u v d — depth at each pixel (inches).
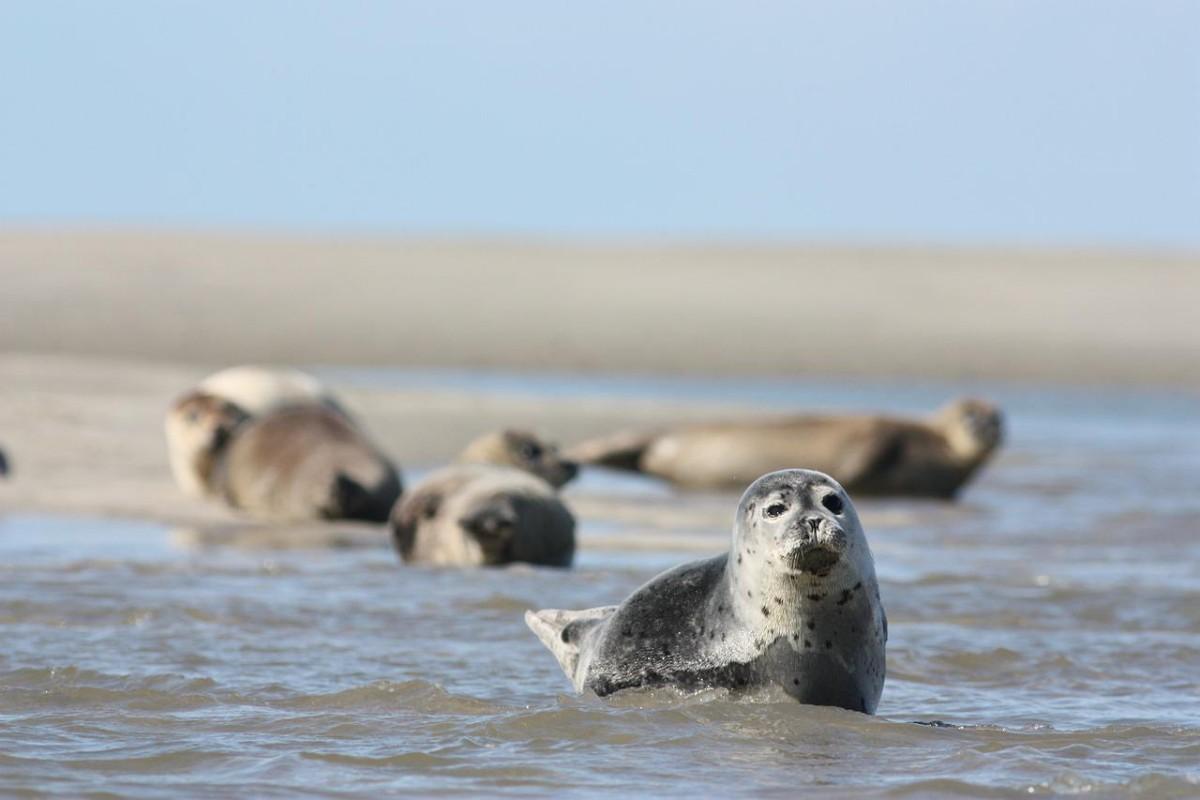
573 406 3563.0
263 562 1790.1
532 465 2245.3
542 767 948.6
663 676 1035.9
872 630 1003.3
